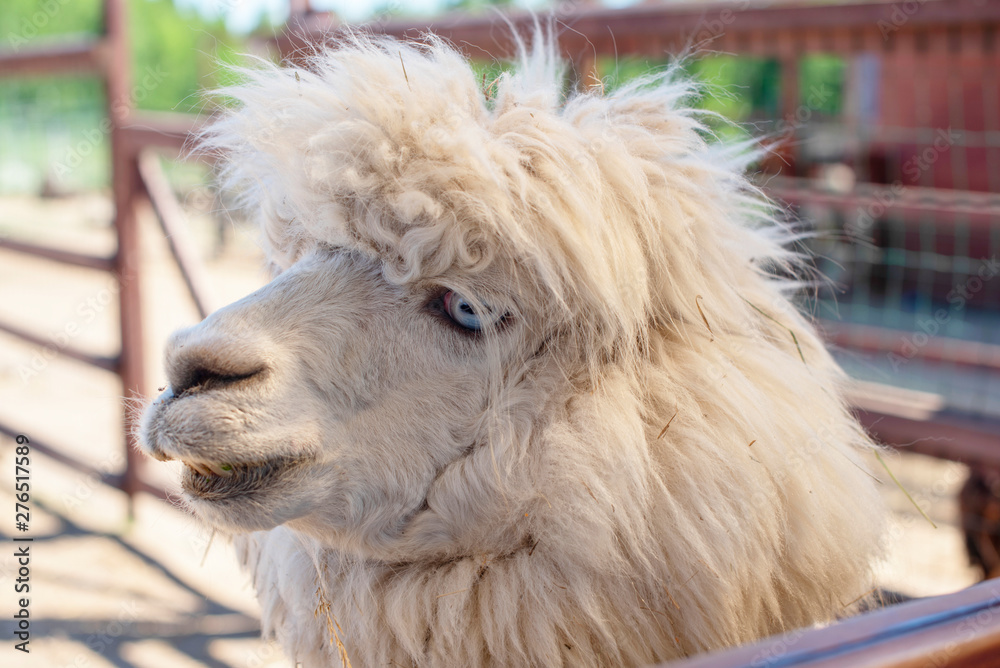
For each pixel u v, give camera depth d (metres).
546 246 1.58
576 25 3.70
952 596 0.90
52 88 6.88
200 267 4.47
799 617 1.68
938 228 6.03
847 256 5.32
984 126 6.01
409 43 2.09
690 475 1.57
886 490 4.56
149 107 10.83
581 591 1.56
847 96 6.60
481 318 1.62
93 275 10.50
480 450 1.64
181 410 1.45
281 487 1.52
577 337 1.66
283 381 1.51
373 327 1.62
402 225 1.58
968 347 4.36
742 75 4.90
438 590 1.67
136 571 4.18
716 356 1.67
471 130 1.57
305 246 1.82
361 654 1.77
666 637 1.60
